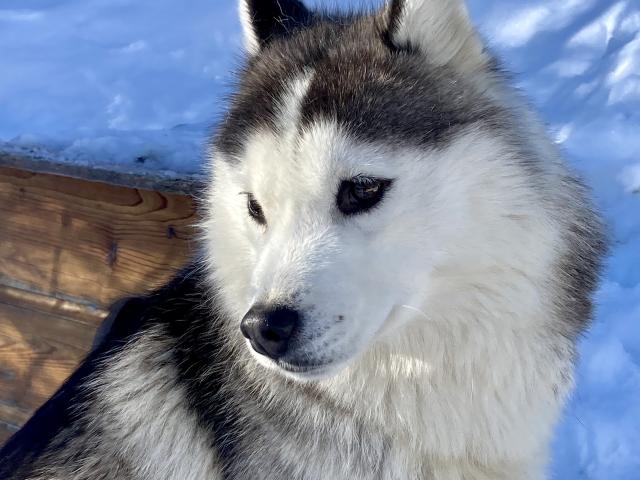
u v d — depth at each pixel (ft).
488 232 1.35
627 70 3.04
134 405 1.64
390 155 1.29
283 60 1.51
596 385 2.27
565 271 1.44
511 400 1.46
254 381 1.50
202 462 1.56
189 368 1.61
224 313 1.54
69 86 3.42
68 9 4.05
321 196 1.30
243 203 1.46
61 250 2.20
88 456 1.63
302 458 1.47
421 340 1.43
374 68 1.38
